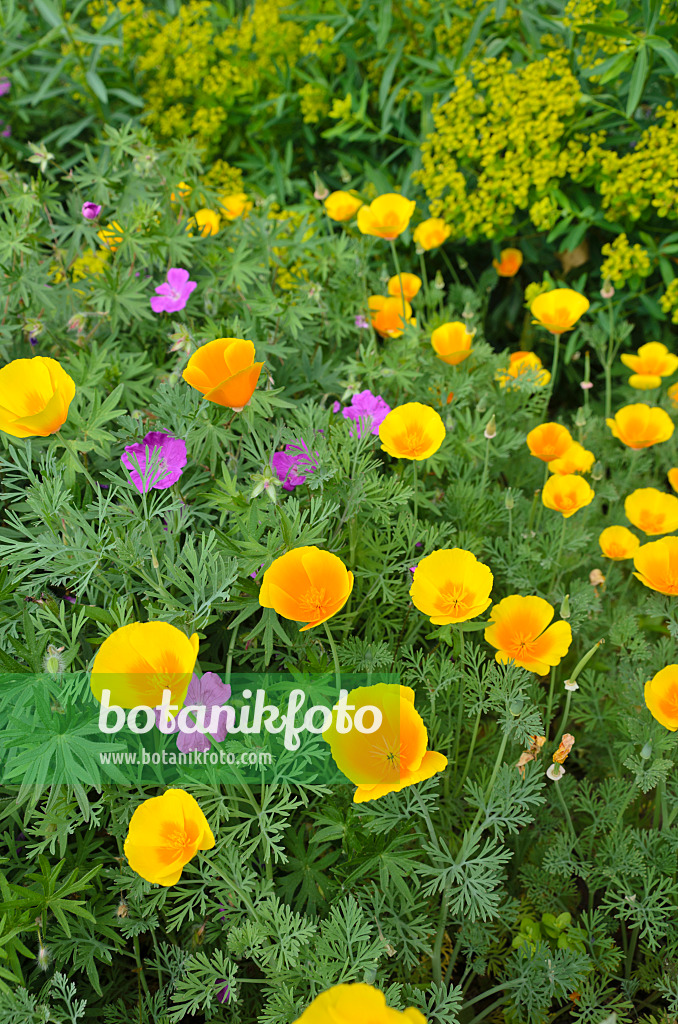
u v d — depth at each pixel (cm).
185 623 73
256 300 99
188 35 152
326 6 145
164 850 67
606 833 86
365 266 112
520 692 79
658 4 110
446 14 131
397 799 76
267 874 75
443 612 75
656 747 82
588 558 101
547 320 102
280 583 70
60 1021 70
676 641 92
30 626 71
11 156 153
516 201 122
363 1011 57
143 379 96
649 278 134
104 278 98
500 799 76
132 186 105
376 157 151
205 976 75
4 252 98
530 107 120
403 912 75
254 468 88
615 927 81
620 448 120
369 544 85
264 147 161
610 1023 66
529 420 114
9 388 73
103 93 140
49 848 76
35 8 156
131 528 81
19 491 88
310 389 103
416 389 105
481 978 84
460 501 96
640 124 125
